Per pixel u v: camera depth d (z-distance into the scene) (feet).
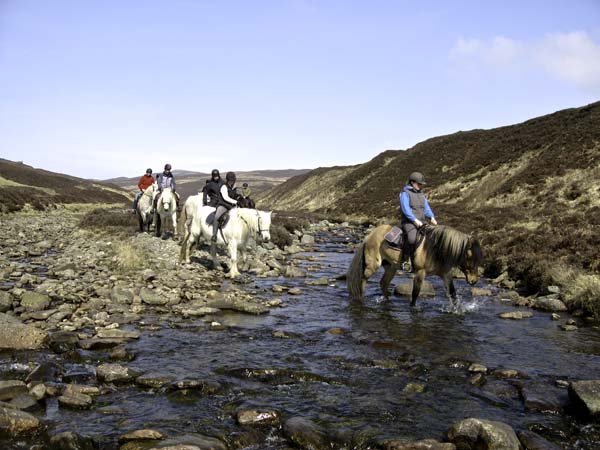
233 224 46.24
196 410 17.61
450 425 16.96
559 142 127.44
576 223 68.49
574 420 17.57
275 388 20.06
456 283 47.67
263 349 25.04
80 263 49.98
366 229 132.46
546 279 41.68
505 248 57.77
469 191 143.74
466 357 24.49
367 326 30.40
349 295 40.11
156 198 67.41
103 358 22.65
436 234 33.76
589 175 100.53
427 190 163.22
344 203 193.36
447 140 206.18
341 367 22.66
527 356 24.90
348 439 15.83
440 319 32.63
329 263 62.18
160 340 25.93
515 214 95.09
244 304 33.42
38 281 39.50
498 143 167.12
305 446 15.34
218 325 28.89
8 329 23.73
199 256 57.06
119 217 101.65
